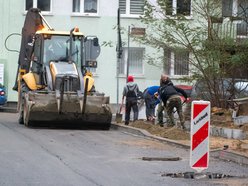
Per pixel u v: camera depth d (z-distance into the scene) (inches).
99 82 1483.8
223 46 935.0
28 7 1476.4
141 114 1072.8
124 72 1499.8
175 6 994.1
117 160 589.9
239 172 534.3
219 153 632.4
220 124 867.4
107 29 1496.1
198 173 519.8
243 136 771.4
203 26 976.9
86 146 696.4
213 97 970.7
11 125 957.8
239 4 972.6
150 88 1018.7
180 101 866.1
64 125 948.6
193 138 500.4
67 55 965.8
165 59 1019.9
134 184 460.4
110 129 954.1
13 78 1467.8
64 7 1485.0
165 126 904.9
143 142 757.3
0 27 1462.8
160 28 991.6
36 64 968.3
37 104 887.1
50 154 614.5
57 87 904.9
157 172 523.5
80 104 891.4
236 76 964.0
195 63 971.3
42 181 463.8
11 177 478.6
